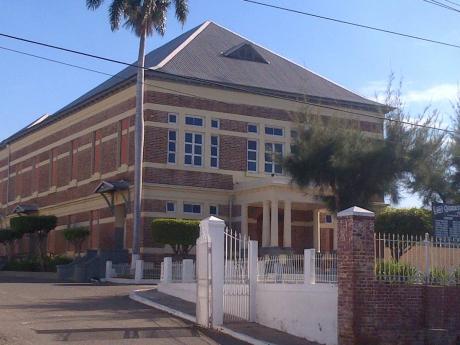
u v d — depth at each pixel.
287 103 43.00
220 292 17.62
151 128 39.22
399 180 26.36
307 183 27.45
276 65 46.19
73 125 48.50
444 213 17.61
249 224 41.47
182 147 40.03
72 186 47.62
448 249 16.59
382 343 15.09
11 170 60.00
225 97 41.44
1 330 15.59
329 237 44.22
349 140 26.62
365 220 15.34
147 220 38.72
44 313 19.03
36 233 48.72
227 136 41.31
